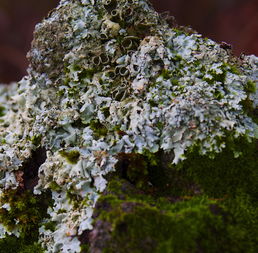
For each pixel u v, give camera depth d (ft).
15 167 1.16
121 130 1.11
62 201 1.10
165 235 0.98
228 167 1.06
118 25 1.18
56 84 1.20
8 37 3.14
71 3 1.22
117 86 1.15
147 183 1.07
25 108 1.23
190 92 1.09
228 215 1.02
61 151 1.11
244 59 1.17
